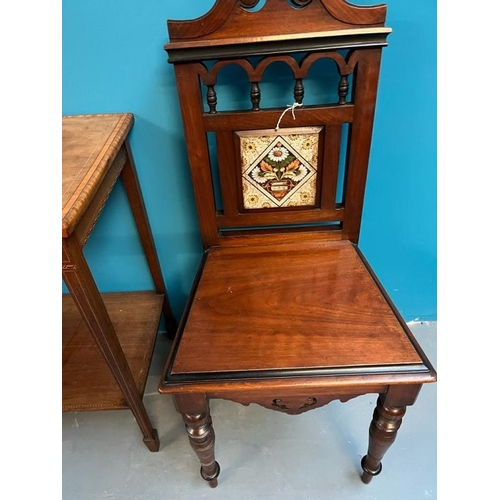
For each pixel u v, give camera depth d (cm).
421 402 112
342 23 72
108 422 113
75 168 69
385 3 78
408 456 101
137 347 103
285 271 86
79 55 84
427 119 94
